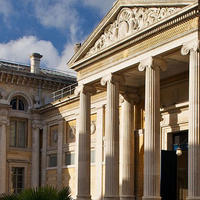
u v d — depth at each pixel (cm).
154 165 3008
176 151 3428
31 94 5662
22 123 5597
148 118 3078
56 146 5350
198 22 2797
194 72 2759
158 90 3119
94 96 4662
